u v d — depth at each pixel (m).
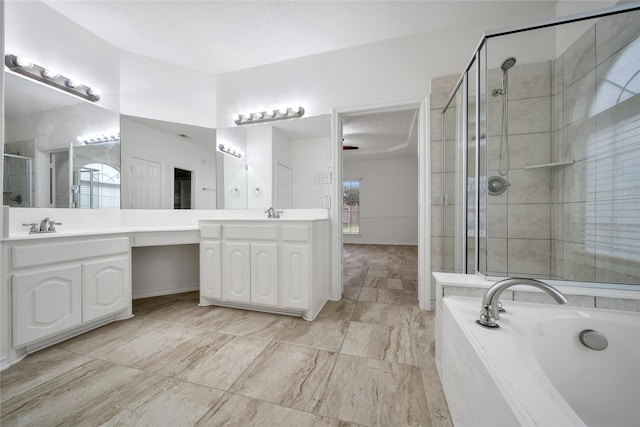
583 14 1.38
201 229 2.13
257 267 1.96
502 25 1.98
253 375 1.22
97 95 2.14
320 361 1.34
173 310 2.07
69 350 1.44
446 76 2.05
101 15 1.96
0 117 1.34
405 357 1.37
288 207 2.52
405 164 6.26
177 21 2.03
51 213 1.85
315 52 2.40
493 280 1.22
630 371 0.88
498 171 1.77
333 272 2.33
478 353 0.72
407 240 6.25
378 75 2.24
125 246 1.88
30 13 1.78
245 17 1.98
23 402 1.04
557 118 1.71
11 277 1.30
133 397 1.07
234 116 2.66
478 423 0.70
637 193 1.34
